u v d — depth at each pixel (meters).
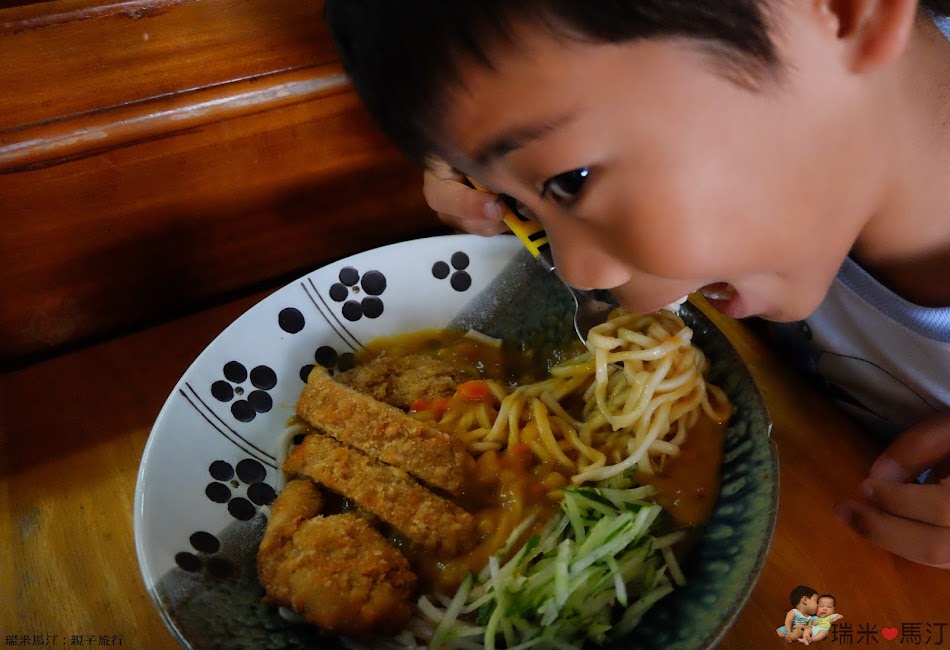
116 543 0.75
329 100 0.91
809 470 0.78
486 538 0.73
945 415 0.78
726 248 0.54
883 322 0.83
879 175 0.61
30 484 0.81
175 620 0.58
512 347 0.93
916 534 0.68
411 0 0.44
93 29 0.76
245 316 0.82
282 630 0.63
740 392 0.75
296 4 0.83
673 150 0.47
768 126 0.49
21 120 0.78
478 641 0.67
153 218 0.91
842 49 0.49
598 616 0.66
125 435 0.86
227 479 0.73
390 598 0.65
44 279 0.89
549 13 0.42
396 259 0.91
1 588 0.71
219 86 0.84
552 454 0.79
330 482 0.74
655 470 0.75
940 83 0.65
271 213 0.99
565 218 0.54
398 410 0.79
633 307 0.65
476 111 0.47
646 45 0.43
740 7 0.44
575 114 0.45
